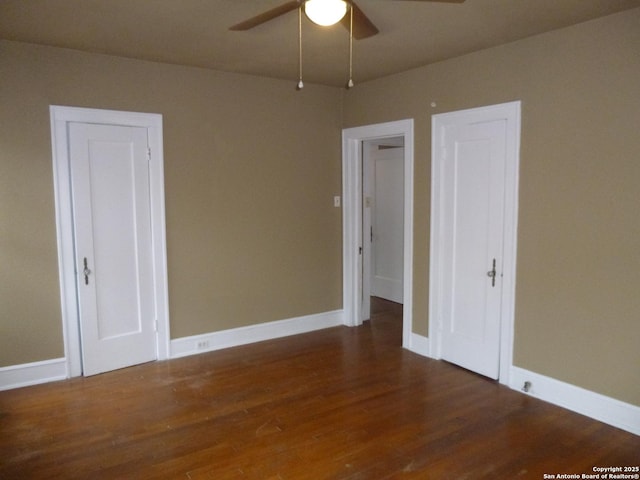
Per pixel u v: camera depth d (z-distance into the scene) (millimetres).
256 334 4824
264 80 4641
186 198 4312
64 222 3756
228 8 2830
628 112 2904
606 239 3055
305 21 3057
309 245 5117
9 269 3584
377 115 4719
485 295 3842
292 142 4883
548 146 3318
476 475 2578
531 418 3195
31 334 3701
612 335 3066
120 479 2543
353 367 4129
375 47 3609
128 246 4055
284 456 2762
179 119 4211
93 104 3807
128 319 4105
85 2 2729
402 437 2967
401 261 6242
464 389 3664
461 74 3863
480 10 2854
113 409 3336
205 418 3215
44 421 3162
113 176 3939
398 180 6148
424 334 4414
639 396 2965
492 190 3723
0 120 3473
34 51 3553
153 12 2891
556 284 3340
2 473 2596
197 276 4434
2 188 3516
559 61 3215
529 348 3543
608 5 2791
